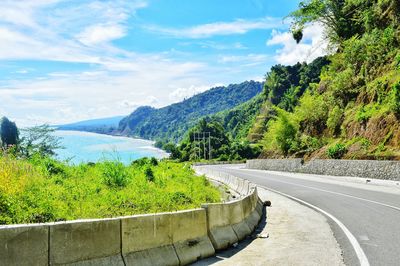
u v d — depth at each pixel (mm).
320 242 8930
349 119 40000
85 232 5512
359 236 9383
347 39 53844
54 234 5117
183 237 7402
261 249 8422
